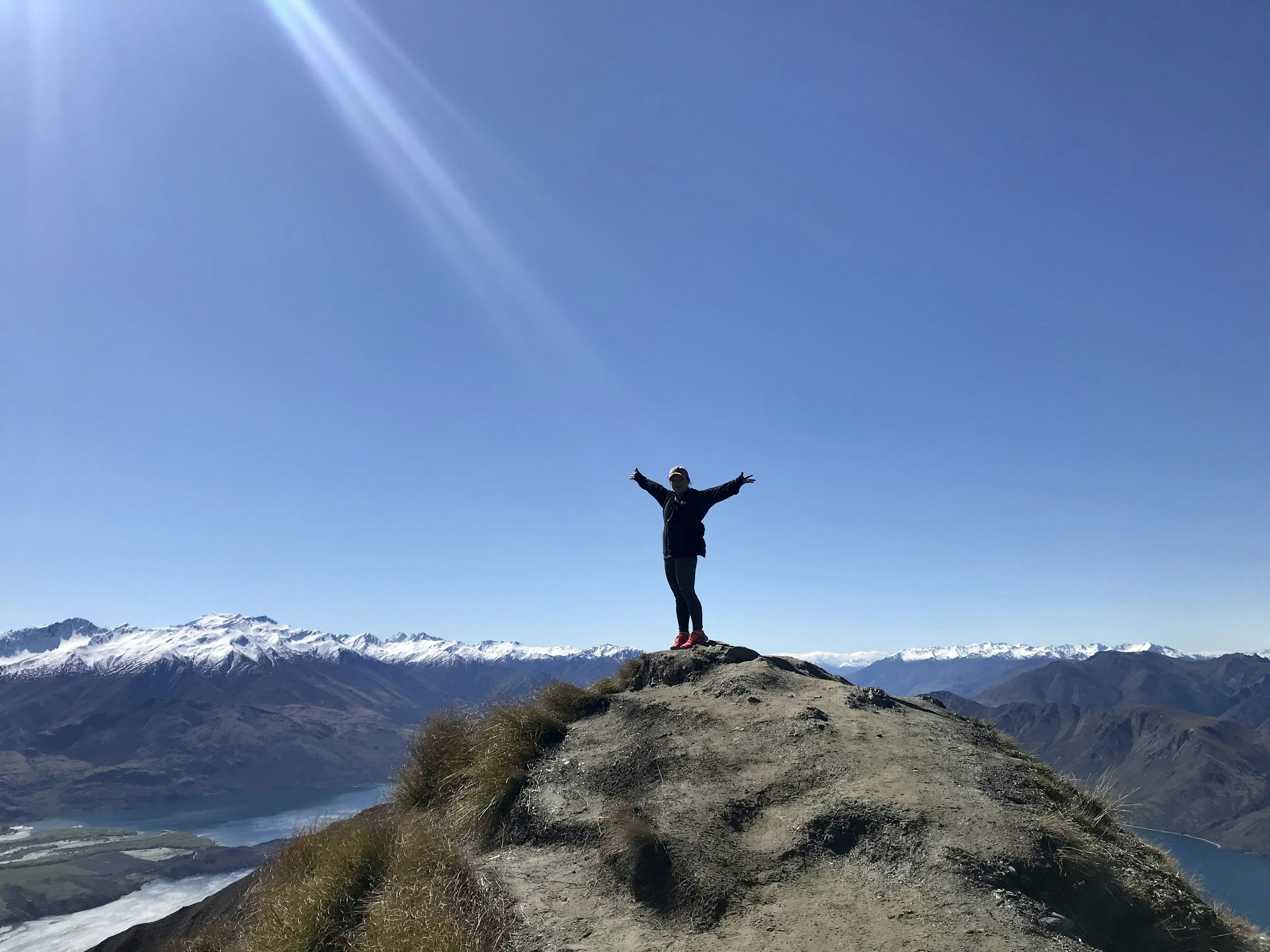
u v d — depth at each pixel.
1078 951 4.85
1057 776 7.01
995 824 5.86
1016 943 4.80
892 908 5.28
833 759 6.61
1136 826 6.89
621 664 9.04
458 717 8.42
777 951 4.96
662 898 5.72
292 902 6.45
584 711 8.17
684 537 8.87
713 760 6.84
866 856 5.76
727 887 5.66
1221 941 5.83
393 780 8.20
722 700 7.70
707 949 5.15
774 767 6.68
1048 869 5.59
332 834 7.35
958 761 6.68
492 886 5.98
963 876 5.46
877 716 7.34
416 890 5.97
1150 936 5.58
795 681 8.09
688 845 5.99
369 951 5.62
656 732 7.39
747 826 6.20
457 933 5.52
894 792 6.15
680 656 8.55
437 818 7.29
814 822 6.02
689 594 8.88
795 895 5.57
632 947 5.34
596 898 5.87
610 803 6.75
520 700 8.32
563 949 5.43
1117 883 5.75
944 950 4.73
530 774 7.30
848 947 4.90
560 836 6.58
